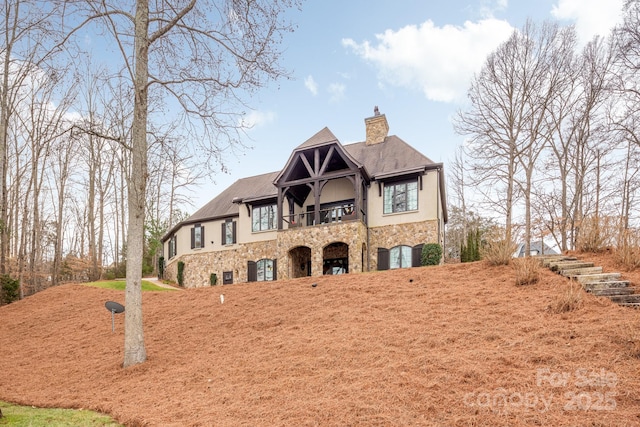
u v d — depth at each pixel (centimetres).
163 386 708
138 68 962
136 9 974
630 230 1044
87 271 3566
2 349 1229
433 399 503
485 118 2320
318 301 1112
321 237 2188
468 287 1019
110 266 4275
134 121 964
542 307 789
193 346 947
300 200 2586
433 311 866
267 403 557
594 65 2136
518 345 632
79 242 4544
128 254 926
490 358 595
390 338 745
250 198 2609
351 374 614
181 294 1608
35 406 684
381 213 2259
